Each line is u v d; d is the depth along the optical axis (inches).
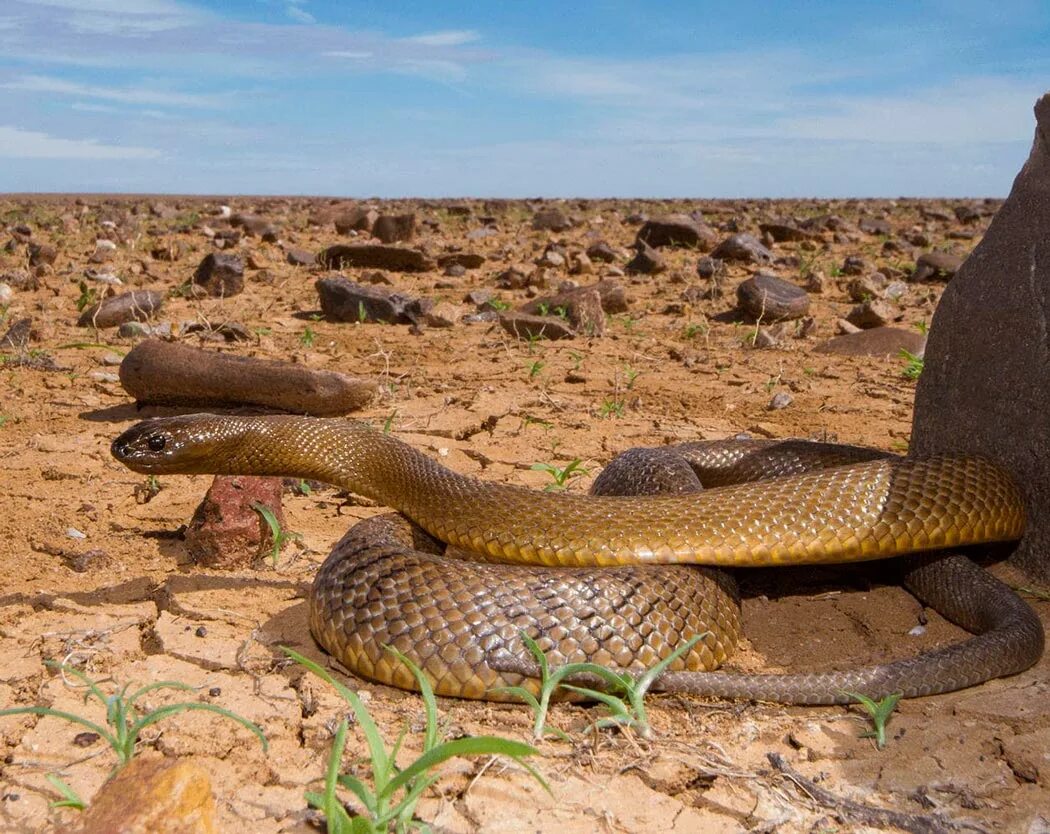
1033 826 12.7
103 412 31.8
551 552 17.5
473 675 15.1
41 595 18.9
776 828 12.6
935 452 21.3
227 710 13.9
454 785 13.3
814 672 16.9
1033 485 19.4
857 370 39.3
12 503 24.0
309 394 30.9
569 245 85.1
